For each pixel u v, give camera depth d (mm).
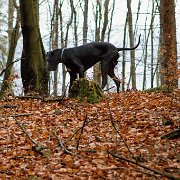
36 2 20797
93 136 10688
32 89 18531
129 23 31172
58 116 13047
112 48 16875
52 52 16641
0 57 38219
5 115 13336
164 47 18312
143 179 7426
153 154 8859
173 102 13391
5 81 16969
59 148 9602
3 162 8812
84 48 16609
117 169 8055
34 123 12359
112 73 17219
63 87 31594
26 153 9414
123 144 9781
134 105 13914
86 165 8391
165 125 11141
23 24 18781
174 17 19484
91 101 14570
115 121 11977
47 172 8062
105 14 32062
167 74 14938
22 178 7820
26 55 18781
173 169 7875
